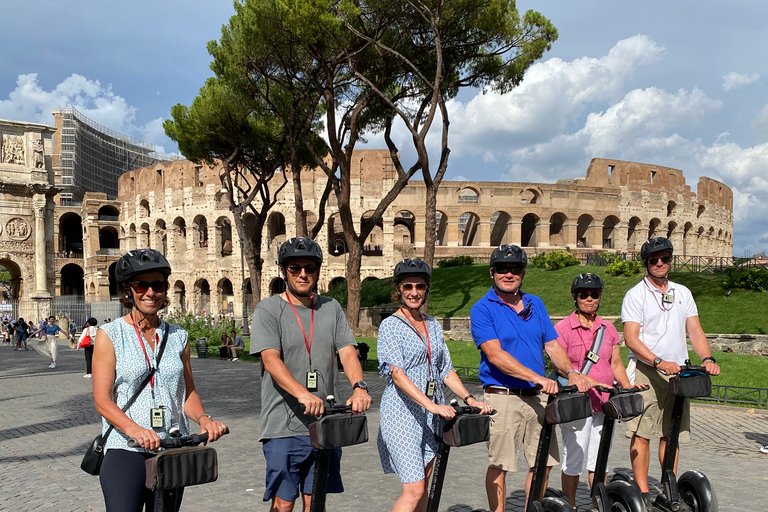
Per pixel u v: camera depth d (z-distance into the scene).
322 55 22.08
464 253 60.22
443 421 4.13
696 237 73.94
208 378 18.39
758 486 6.90
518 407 4.80
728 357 19.08
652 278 5.81
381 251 62.97
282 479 4.05
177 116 31.55
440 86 23.42
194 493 6.60
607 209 66.19
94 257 68.94
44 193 50.62
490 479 4.84
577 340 5.61
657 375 5.57
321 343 4.19
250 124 30.36
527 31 24.48
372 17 22.66
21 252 49.88
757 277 26.14
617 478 5.02
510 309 4.93
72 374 20.39
